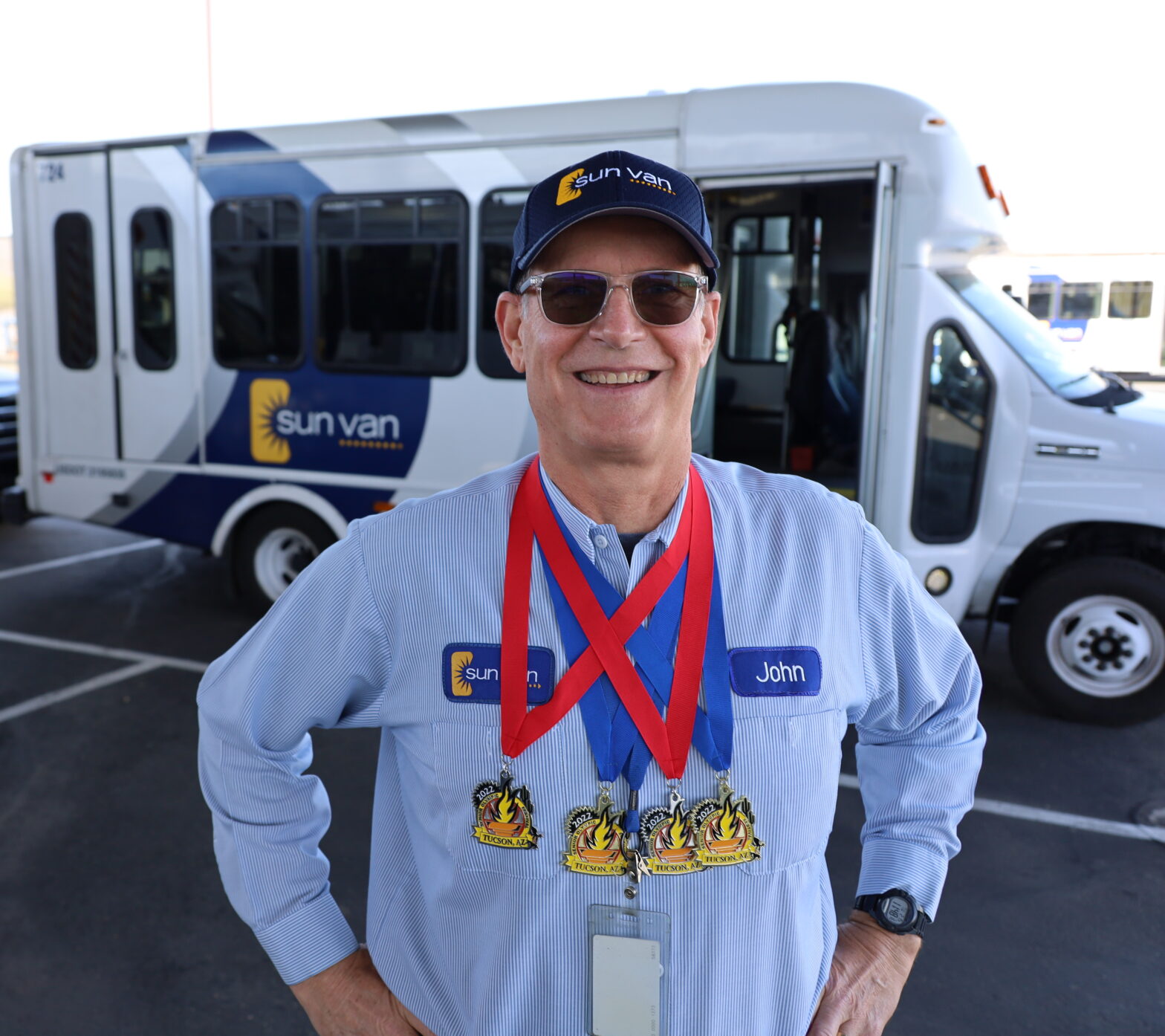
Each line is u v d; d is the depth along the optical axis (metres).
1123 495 4.16
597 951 1.12
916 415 4.30
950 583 4.41
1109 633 4.28
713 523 1.24
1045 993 2.60
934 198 4.13
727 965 1.13
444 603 1.18
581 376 1.17
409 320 4.97
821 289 6.08
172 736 4.18
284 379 5.24
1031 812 3.59
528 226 1.19
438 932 1.20
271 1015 2.50
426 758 1.18
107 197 5.48
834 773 1.21
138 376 5.55
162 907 2.95
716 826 1.12
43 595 6.41
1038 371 4.28
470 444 4.93
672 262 1.16
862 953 1.33
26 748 4.07
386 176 4.93
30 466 5.90
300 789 1.31
